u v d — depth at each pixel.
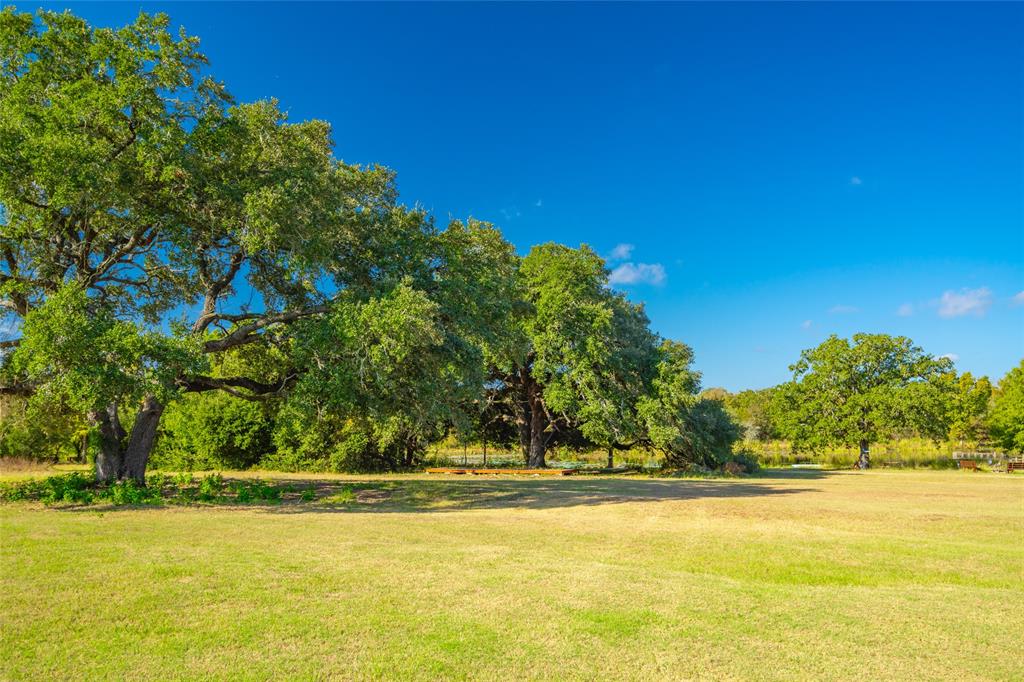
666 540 10.01
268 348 19.84
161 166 13.78
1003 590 7.05
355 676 4.30
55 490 14.74
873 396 42.19
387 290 16.02
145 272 17.66
